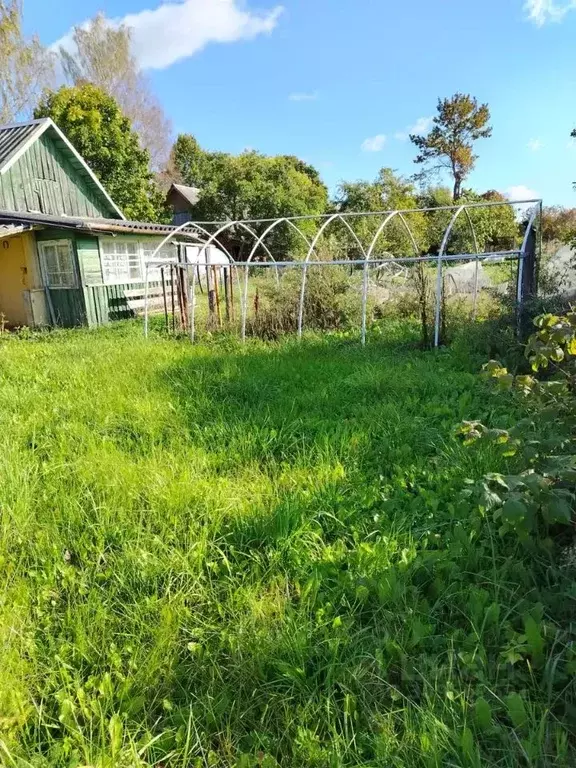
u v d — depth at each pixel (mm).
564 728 1838
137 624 2492
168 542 3088
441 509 3371
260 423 4922
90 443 4453
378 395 5801
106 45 38438
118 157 25938
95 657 2324
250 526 3188
